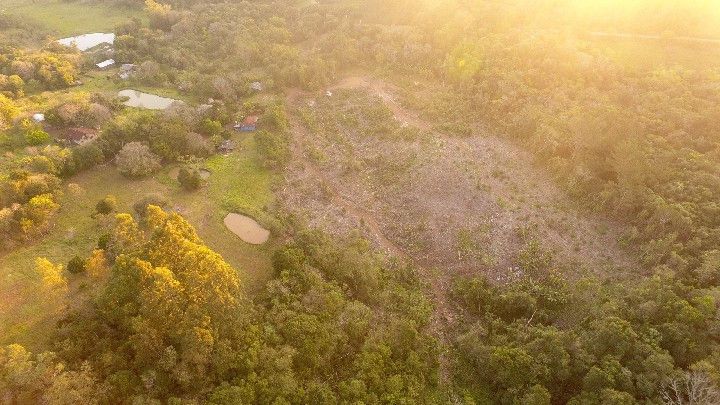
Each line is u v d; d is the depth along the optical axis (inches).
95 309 2689.5
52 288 2844.5
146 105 5236.2
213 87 5241.1
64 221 3624.5
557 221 3622.0
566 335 2655.0
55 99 4965.6
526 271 3351.4
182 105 4867.1
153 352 2407.7
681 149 3784.5
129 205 3814.0
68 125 4611.2
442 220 3769.7
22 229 3361.2
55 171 3917.3
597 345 2576.3
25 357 2311.8
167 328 2425.0
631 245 3388.3
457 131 4601.4
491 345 2871.6
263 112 5022.1
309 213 3900.1
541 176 4025.6
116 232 3085.6
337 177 4303.6
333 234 3710.6
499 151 4330.7
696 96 4338.1
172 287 2437.3
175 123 4498.0
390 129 4704.7
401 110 5059.1
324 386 2564.0
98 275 2888.8
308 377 2600.9
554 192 3863.2
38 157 3887.8
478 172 4069.9
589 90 4638.3
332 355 2733.8
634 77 4736.7
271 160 4291.3
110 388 2276.1
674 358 2491.4
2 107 4579.2
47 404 2208.4
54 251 3348.9
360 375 2605.8
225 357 2465.6
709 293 2679.6
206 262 2623.0
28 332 2743.6
